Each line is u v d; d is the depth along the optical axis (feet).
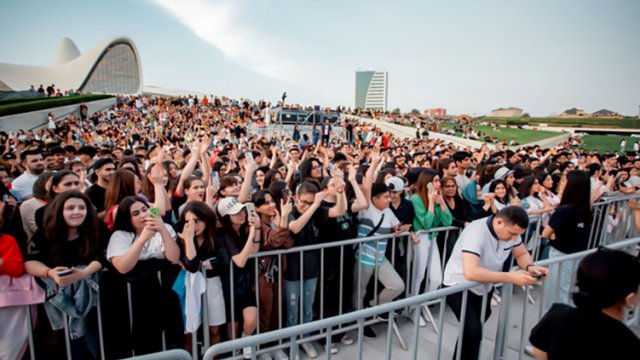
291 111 92.17
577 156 43.01
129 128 80.64
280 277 10.41
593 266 5.15
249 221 9.67
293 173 19.89
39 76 256.93
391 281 11.74
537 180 17.03
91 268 8.27
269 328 11.05
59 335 8.76
